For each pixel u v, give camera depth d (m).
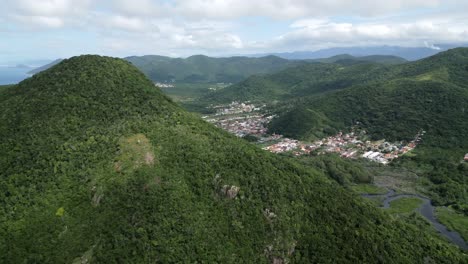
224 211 92.50
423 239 102.00
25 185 93.69
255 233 89.88
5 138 105.75
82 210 89.06
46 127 107.62
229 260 83.81
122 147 101.88
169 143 105.88
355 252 89.94
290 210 95.69
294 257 88.56
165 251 81.31
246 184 98.50
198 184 95.81
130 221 85.81
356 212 101.62
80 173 96.19
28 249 81.69
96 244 82.00
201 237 85.69
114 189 91.62
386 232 98.25
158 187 92.62
